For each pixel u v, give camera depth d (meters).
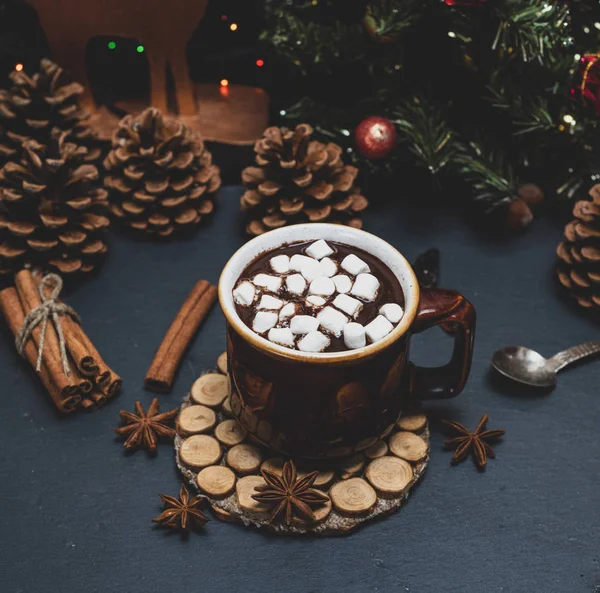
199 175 0.65
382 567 0.48
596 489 0.52
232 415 0.52
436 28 0.64
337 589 0.47
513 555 0.49
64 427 0.54
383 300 0.48
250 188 0.63
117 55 0.73
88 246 0.62
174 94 0.73
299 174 0.61
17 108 0.63
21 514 0.50
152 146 0.62
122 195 0.65
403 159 0.67
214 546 0.49
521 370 0.57
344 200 0.63
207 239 0.65
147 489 0.51
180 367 0.57
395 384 0.48
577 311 0.61
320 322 0.46
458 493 0.51
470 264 0.64
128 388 0.56
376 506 0.49
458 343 0.50
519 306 0.61
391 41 0.60
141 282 0.62
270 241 0.50
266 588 0.47
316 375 0.45
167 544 0.49
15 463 0.53
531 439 0.54
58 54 0.68
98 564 0.48
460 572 0.48
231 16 0.72
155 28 0.66
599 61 0.55
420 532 0.50
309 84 0.73
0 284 0.62
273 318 0.46
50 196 0.60
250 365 0.46
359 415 0.47
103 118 0.71
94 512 0.50
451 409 0.55
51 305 0.56
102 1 0.65
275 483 0.49
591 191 0.60
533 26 0.56
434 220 0.67
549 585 0.48
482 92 0.67
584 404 0.56
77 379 0.54
